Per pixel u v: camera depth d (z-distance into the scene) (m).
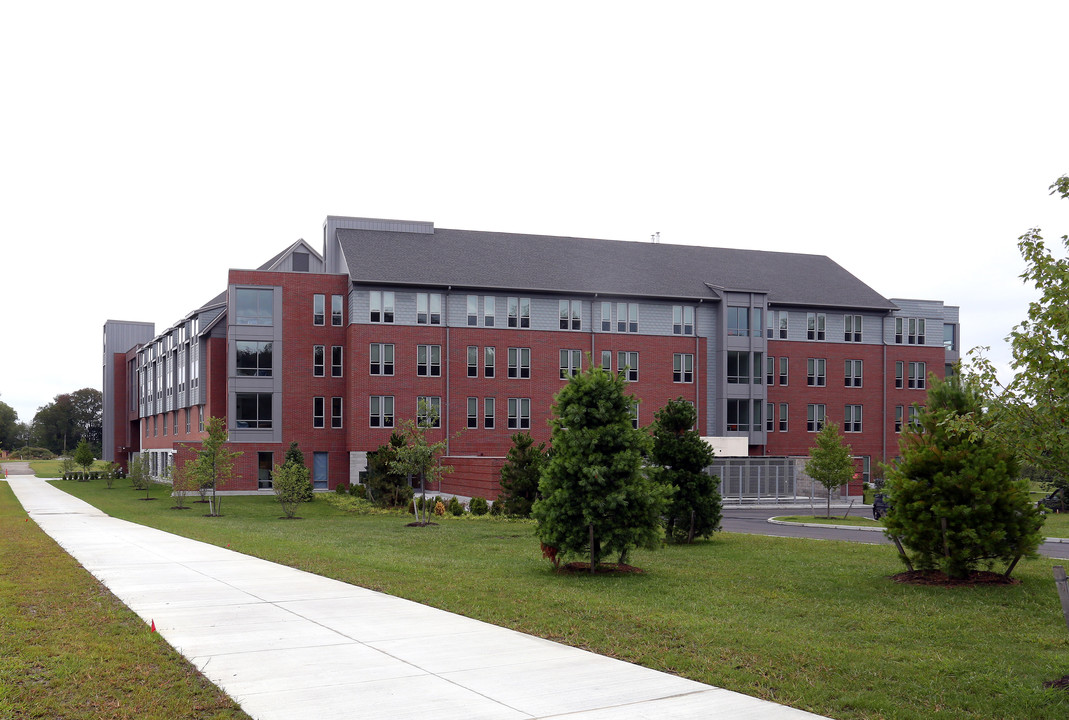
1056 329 8.80
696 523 23.25
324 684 8.28
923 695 8.10
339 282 56.00
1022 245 9.47
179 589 13.84
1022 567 17.17
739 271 65.56
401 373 54.50
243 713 7.40
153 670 8.74
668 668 8.96
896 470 16.08
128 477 81.62
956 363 10.02
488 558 19.16
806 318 63.38
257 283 54.47
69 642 9.76
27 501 44.59
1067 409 8.63
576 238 65.75
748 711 7.53
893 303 65.62
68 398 170.00
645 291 59.22
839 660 9.27
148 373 78.88
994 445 9.97
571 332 57.78
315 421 54.91
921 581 15.23
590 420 16.95
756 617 11.98
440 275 55.84
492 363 56.25
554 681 8.43
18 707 7.46
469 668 8.91
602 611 11.97
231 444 53.22
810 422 62.84
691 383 60.25
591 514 16.36
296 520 33.84
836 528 31.06
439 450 33.12
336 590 13.87
